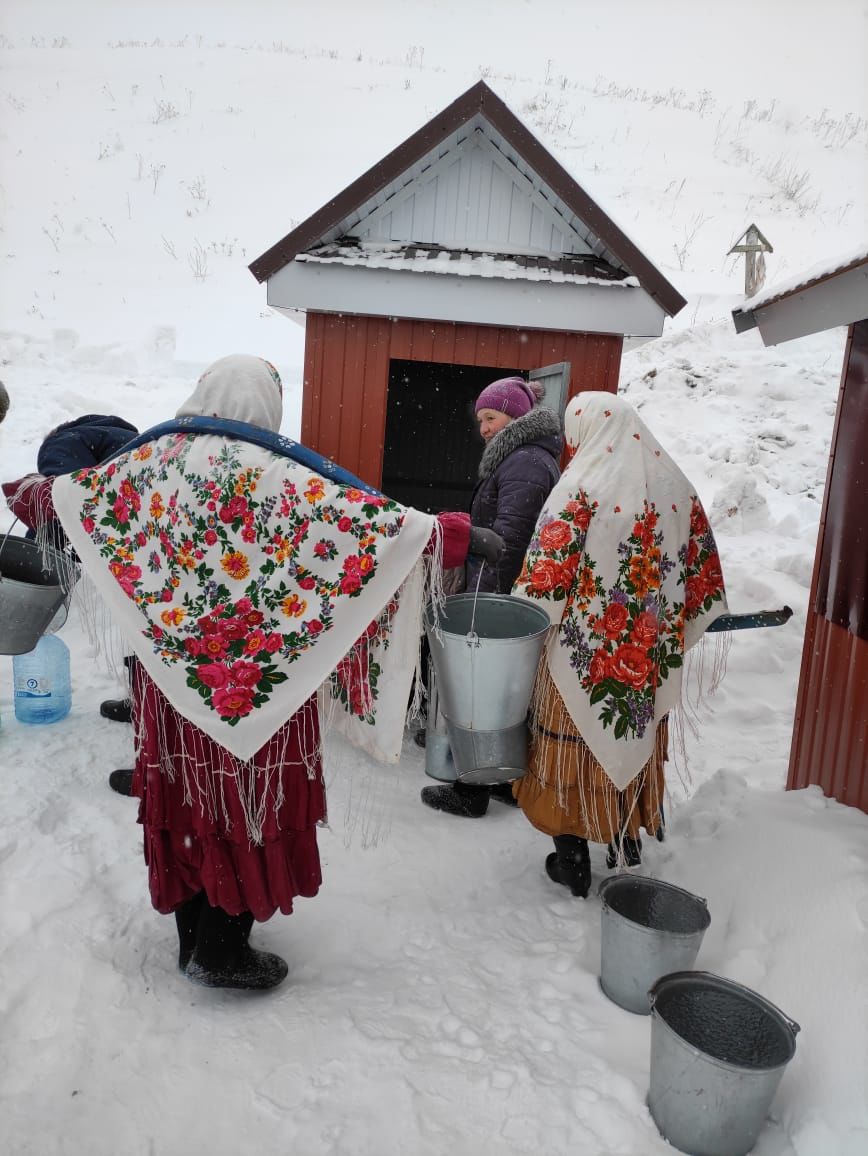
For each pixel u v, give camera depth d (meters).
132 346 11.61
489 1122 1.92
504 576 3.40
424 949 2.55
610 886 2.46
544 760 2.69
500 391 3.66
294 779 2.15
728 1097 1.79
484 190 4.54
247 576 2.06
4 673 4.21
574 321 4.34
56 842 2.79
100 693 4.07
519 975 2.43
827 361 9.88
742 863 2.74
